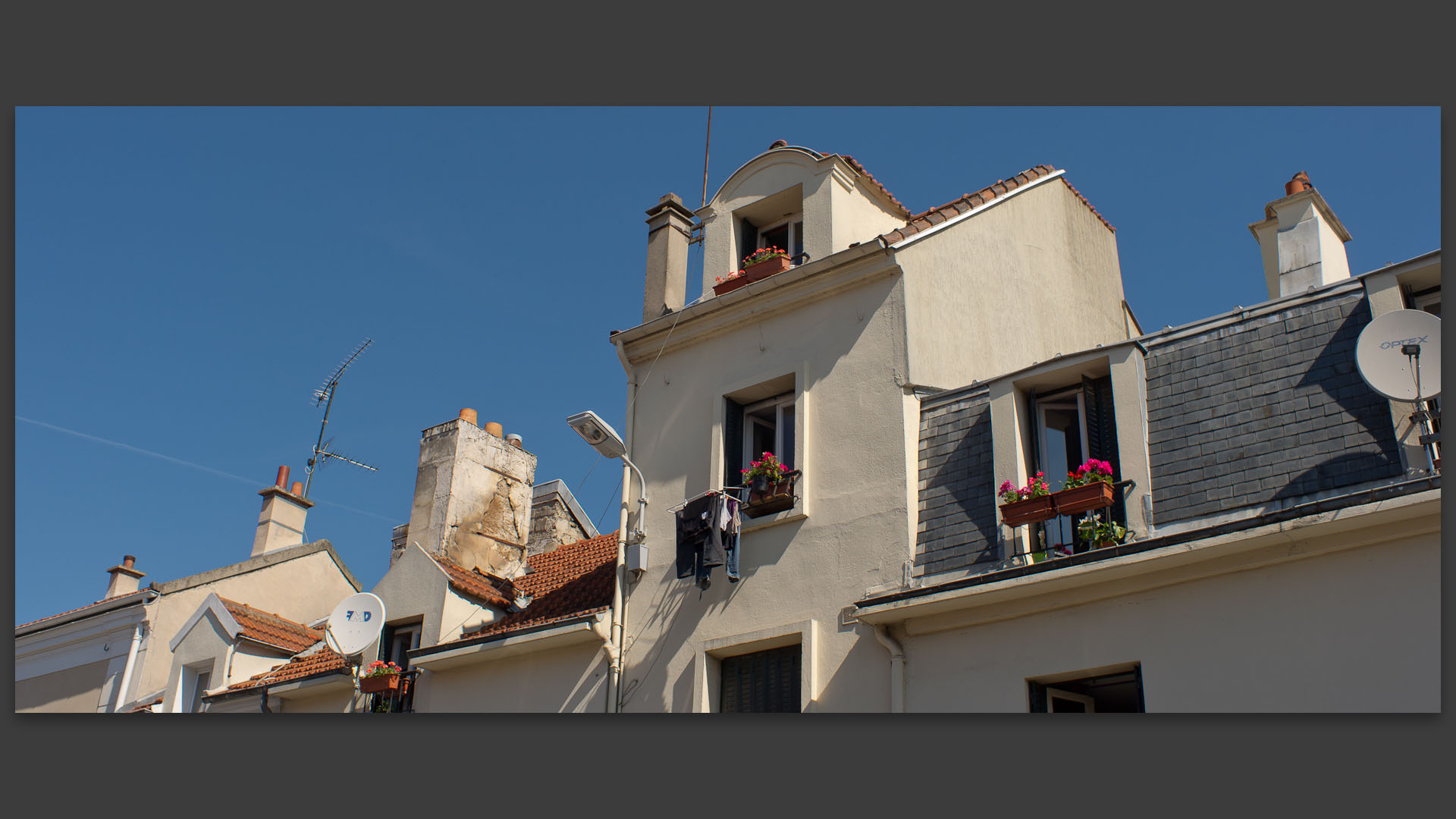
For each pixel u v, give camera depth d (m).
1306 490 10.98
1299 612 10.64
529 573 19.22
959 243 16.23
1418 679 9.96
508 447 20.39
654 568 15.19
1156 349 12.73
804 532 14.09
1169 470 11.85
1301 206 16.06
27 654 22.28
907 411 14.07
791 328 15.52
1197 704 10.80
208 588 21.45
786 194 16.94
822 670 13.14
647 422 16.33
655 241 18.05
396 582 17.38
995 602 12.21
